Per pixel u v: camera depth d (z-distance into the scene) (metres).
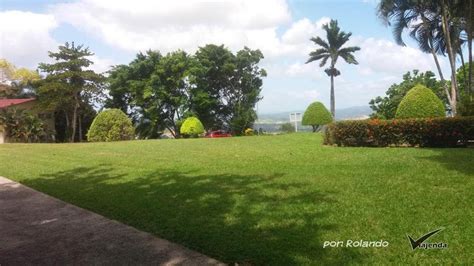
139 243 4.55
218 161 10.21
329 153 10.87
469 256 3.66
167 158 11.34
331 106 38.56
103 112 22.30
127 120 22.56
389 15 22.94
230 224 4.95
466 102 14.55
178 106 35.34
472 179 6.47
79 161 11.92
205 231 4.75
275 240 4.32
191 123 30.58
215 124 39.56
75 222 5.57
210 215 5.38
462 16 20.64
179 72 35.12
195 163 10.02
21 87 46.59
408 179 6.75
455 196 5.51
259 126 41.25
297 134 20.73
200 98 35.53
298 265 3.68
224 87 39.41
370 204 5.40
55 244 4.72
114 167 10.27
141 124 36.78
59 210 6.30
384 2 22.20
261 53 38.88
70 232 5.14
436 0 21.38
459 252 3.76
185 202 6.13
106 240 4.73
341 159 9.51
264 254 3.97
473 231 4.22
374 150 11.20
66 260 4.20
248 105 38.94
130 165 10.40
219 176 8.07
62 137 38.25
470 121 11.23
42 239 4.94
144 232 4.92
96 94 36.16
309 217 5.03
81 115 37.41
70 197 7.09
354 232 4.41
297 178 7.42
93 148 15.70
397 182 6.57
